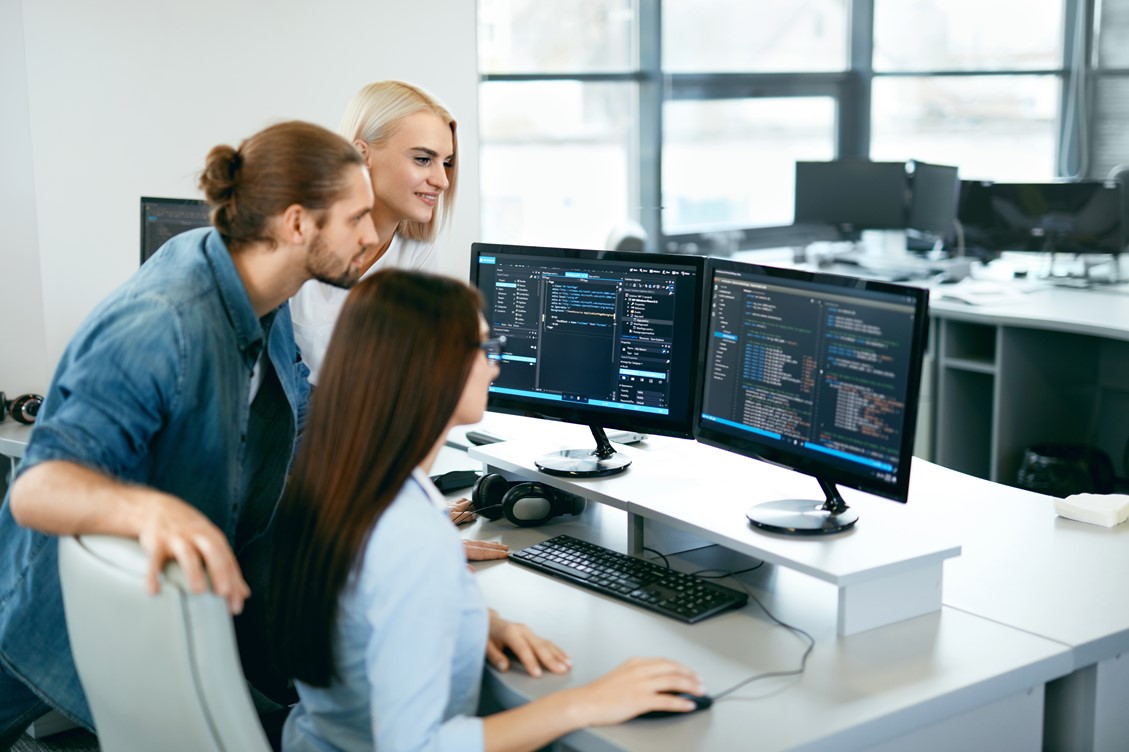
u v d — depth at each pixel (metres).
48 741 2.91
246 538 2.02
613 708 1.40
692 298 2.04
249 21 3.78
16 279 3.45
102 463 1.48
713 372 2.02
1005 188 5.17
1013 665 1.56
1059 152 6.96
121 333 1.55
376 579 1.35
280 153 1.61
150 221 3.12
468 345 1.38
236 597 1.33
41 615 1.73
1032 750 1.64
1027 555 1.99
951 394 4.65
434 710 1.34
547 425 2.73
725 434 2.00
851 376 1.76
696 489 2.04
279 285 1.71
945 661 1.58
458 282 1.43
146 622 1.31
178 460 1.67
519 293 2.23
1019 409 4.48
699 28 5.81
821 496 2.04
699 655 1.62
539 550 2.01
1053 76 6.89
